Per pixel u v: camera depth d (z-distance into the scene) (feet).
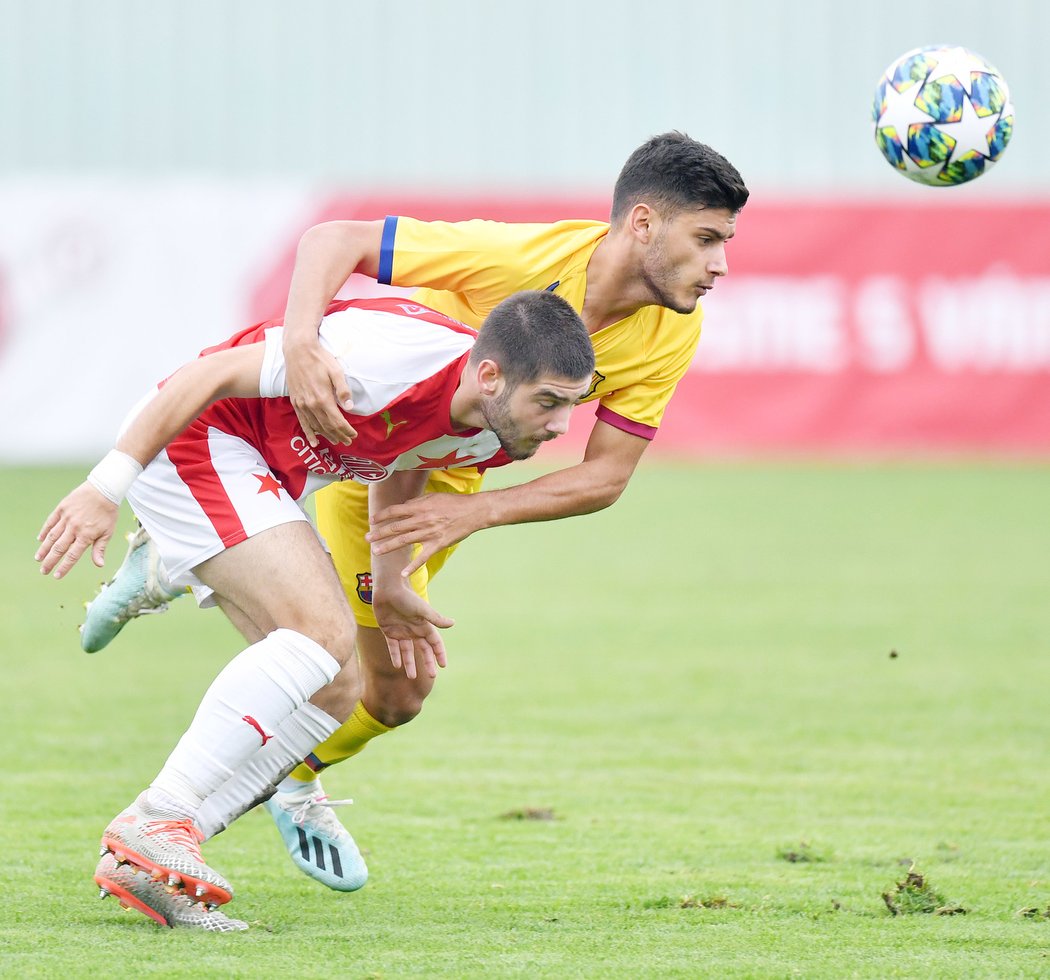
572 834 57.82
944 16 285.84
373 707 54.60
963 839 57.16
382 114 285.64
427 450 47.24
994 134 54.85
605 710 82.17
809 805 62.59
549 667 93.97
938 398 201.26
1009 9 286.46
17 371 186.39
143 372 188.44
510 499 50.34
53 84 277.64
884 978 39.88
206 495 45.44
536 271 49.98
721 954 42.01
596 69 287.28
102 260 187.73
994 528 159.22
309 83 284.20
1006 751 73.05
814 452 215.92
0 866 51.39
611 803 62.90
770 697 85.61
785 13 285.64
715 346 201.05
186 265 189.47
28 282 186.19
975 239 200.03
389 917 46.34
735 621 110.22
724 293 200.44
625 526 164.76
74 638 101.86
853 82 285.02
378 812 61.26
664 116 287.69
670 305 50.24
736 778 67.46
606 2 286.66
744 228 199.62
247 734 43.83
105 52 278.46
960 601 118.52
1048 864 53.47
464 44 286.46
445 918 46.21
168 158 280.72
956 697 85.87
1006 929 45.03
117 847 43.01
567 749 73.20
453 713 81.41
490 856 54.49
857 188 285.64
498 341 43.93
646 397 53.21
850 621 110.11
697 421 201.26
